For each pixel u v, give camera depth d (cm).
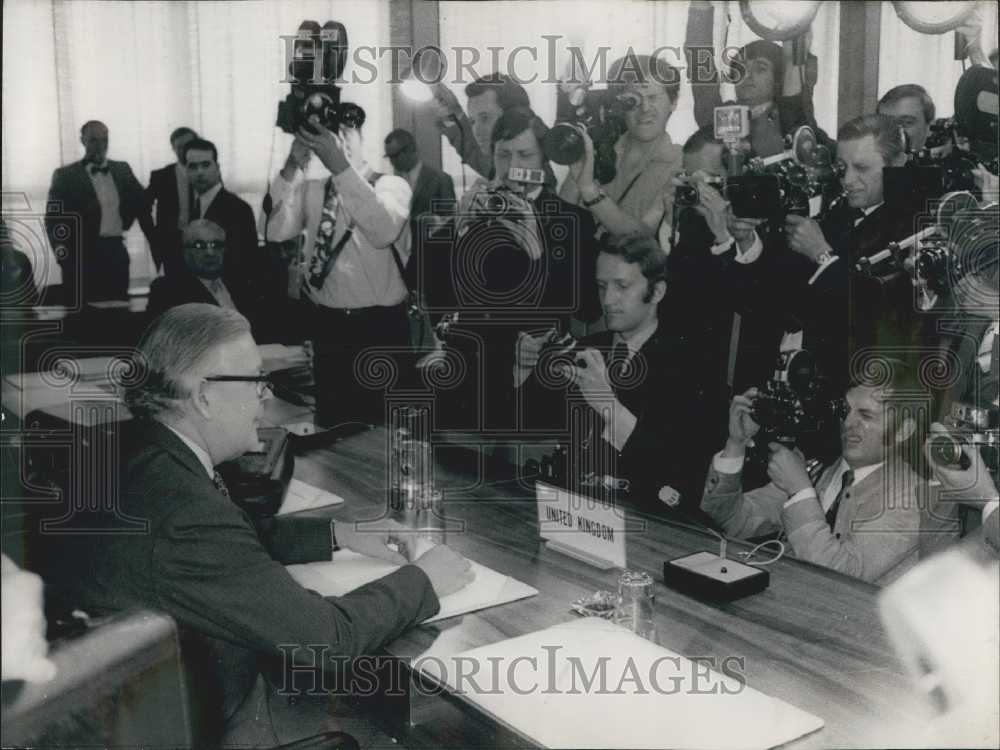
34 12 311
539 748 108
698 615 145
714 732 110
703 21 258
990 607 141
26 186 313
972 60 226
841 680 123
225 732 145
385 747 163
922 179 235
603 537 165
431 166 302
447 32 294
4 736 109
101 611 138
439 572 156
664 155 269
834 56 243
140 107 311
